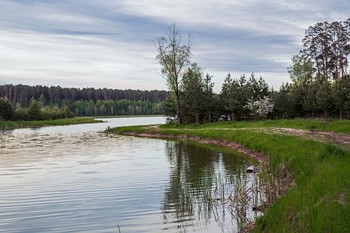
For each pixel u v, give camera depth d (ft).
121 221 46.50
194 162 95.86
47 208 53.06
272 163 70.49
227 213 48.29
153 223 45.32
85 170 85.81
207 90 222.69
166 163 95.66
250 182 66.59
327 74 249.55
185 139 168.86
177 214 48.75
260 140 111.14
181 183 68.74
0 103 370.53
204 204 53.16
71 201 56.80
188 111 227.40
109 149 132.67
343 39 243.40
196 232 41.63
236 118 225.15
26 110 411.34
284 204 40.91
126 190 63.77
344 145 83.92
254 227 39.14
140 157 108.88
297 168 62.59
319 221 31.22
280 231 31.99
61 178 75.82
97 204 54.75
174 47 225.76
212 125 198.80
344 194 40.93
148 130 207.00
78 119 459.32
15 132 246.47
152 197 58.34
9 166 92.58
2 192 63.21
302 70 258.37
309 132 118.93
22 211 51.72
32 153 121.29
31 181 72.69
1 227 45.11
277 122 163.94
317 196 40.88
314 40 253.85
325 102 181.57
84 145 149.48
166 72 226.79
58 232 43.04
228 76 226.79
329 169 53.47
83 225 45.32
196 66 228.63
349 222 31.01
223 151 117.70
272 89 222.69
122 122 414.00
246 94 215.10
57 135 214.07
